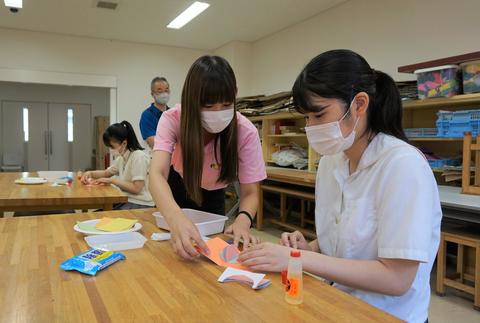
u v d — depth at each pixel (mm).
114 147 2826
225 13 4449
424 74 2740
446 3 3137
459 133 2592
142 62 5859
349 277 806
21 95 7914
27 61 5180
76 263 906
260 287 816
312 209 4496
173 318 679
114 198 2336
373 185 890
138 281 845
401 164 813
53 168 8305
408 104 2877
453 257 2826
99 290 793
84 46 5492
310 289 817
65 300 745
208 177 1494
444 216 2252
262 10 4340
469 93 2527
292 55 4926
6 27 5020
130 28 5078
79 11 4426
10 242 1127
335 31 4234
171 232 1054
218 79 1147
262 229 4176
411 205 773
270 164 4699
